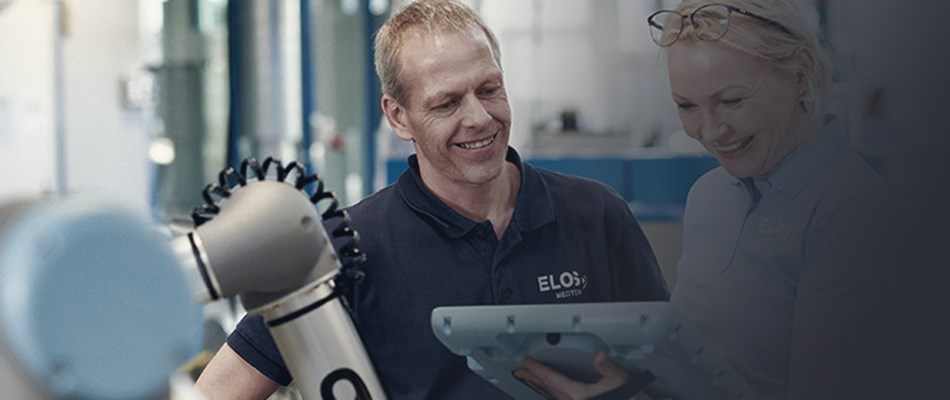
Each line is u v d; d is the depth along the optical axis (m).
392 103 1.47
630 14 3.94
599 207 1.57
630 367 0.88
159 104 5.57
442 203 1.48
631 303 0.86
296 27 5.92
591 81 4.08
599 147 3.81
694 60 1.30
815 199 1.25
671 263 1.75
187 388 0.46
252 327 1.51
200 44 5.91
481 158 1.41
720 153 1.33
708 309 1.39
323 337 0.87
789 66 1.26
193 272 0.77
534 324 0.86
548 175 1.59
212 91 5.91
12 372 0.38
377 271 1.47
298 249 0.82
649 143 3.54
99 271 0.39
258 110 5.90
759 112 1.28
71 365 0.38
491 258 1.48
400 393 1.46
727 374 0.89
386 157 3.89
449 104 1.40
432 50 1.39
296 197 0.83
